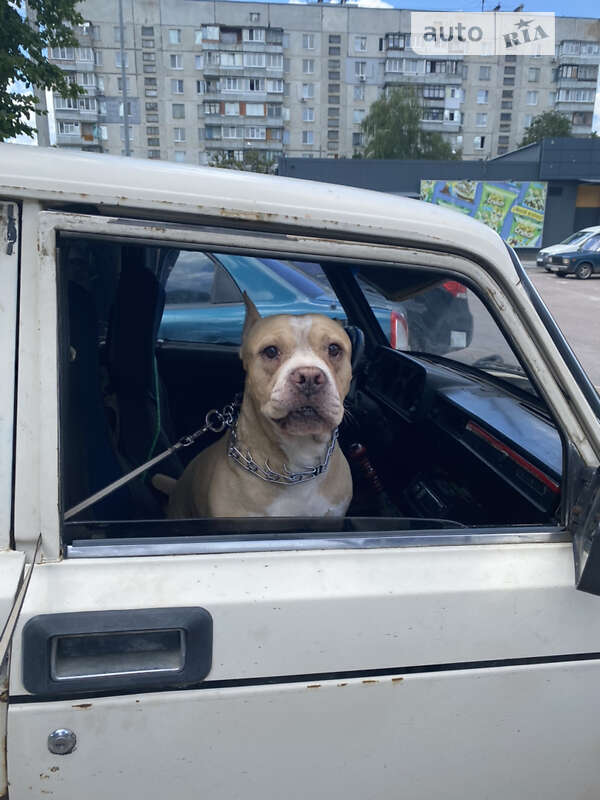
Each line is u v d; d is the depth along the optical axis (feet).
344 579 3.91
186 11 197.98
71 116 199.41
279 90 206.49
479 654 4.03
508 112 215.10
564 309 44.91
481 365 7.13
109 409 6.29
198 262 13.44
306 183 3.89
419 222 3.91
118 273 6.23
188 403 9.39
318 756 3.95
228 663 3.73
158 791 3.78
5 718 3.48
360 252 3.89
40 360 3.54
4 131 17.70
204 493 6.18
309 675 3.84
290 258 3.91
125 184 3.53
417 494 7.06
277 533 4.17
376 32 204.85
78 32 194.39
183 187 3.60
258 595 3.76
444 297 6.51
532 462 5.33
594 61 210.18
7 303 3.49
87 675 3.57
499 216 98.17
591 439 4.18
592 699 4.26
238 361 9.96
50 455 3.58
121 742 3.65
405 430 7.71
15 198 3.44
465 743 4.15
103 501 5.07
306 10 201.26
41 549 3.67
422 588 3.95
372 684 3.91
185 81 204.13
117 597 3.63
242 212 3.67
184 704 3.68
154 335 6.57
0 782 3.56
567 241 71.61
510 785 4.33
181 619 3.64
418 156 171.32
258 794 3.93
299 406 5.14
